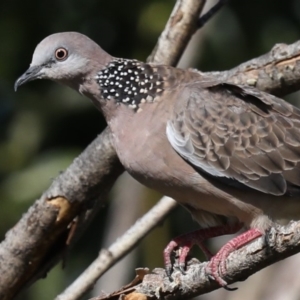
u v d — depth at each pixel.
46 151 16.56
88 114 16.66
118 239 11.87
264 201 10.79
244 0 16.48
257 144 10.88
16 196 15.93
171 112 10.97
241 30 16.36
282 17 16.62
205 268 9.74
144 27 16.41
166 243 15.45
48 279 15.95
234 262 9.49
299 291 13.46
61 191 12.02
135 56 16.48
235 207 10.83
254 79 11.62
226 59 16.09
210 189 10.79
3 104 16.91
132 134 10.98
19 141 16.61
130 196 15.00
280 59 11.53
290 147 10.91
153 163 10.84
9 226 15.80
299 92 16.09
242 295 13.99
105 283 14.50
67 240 12.26
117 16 16.67
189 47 14.83
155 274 10.12
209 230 11.27
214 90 11.16
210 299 14.46
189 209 11.48
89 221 12.27
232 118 10.96
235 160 10.83
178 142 10.75
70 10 16.64
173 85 11.22
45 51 11.70
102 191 12.15
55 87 16.80
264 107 11.08
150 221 11.95
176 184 10.87
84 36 11.68
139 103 11.12
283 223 11.07
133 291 10.05
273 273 13.91
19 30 16.56
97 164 11.93
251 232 10.67
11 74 16.66
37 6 16.56
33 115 16.72
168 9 16.41
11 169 16.36
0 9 16.56
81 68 11.48
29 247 12.10
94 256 16.39
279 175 10.84
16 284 12.29
